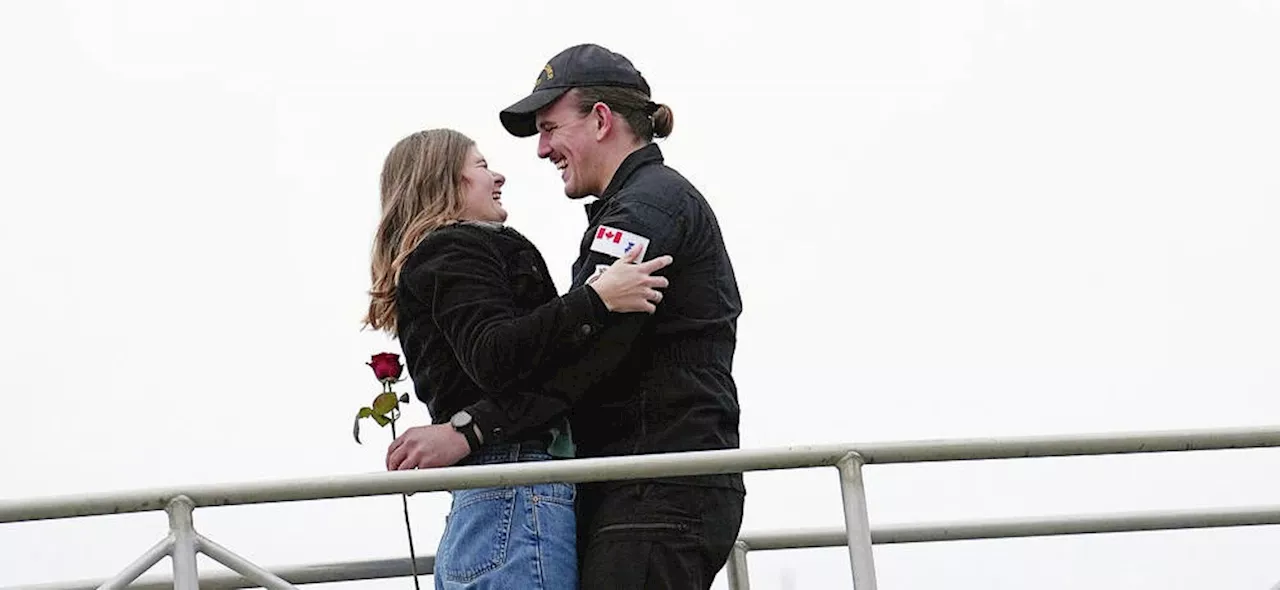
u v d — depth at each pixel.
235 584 6.98
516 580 6.18
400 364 6.66
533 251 6.55
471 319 6.26
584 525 6.36
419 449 6.18
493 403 6.25
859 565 5.98
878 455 6.06
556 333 6.17
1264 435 6.15
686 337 6.40
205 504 5.89
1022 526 7.45
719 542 6.29
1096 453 6.13
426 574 6.86
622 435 6.36
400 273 6.52
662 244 6.38
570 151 6.72
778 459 6.03
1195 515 7.44
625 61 6.83
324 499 5.91
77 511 5.83
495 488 6.15
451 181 6.72
